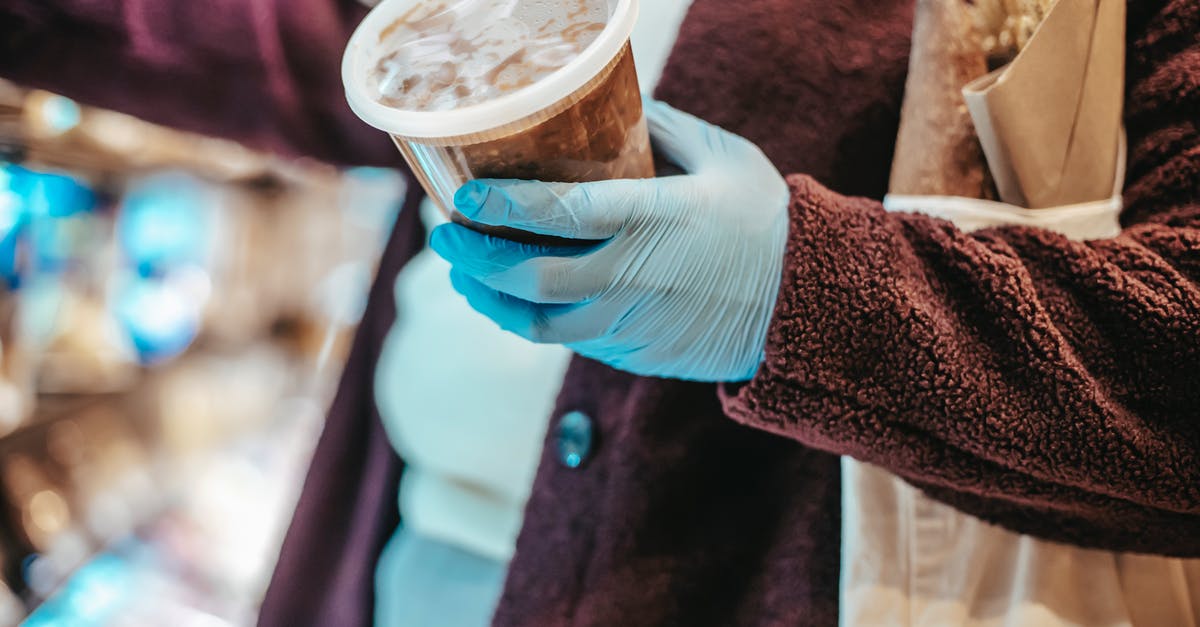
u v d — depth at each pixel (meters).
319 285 1.84
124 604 1.35
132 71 0.78
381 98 0.43
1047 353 0.48
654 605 0.70
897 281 0.49
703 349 0.56
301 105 0.90
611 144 0.47
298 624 1.06
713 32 0.70
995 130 0.54
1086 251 0.50
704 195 0.52
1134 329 0.49
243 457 1.62
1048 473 0.49
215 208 1.59
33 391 1.22
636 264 0.50
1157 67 0.56
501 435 0.87
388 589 1.01
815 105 0.68
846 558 0.63
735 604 0.71
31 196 1.14
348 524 1.08
